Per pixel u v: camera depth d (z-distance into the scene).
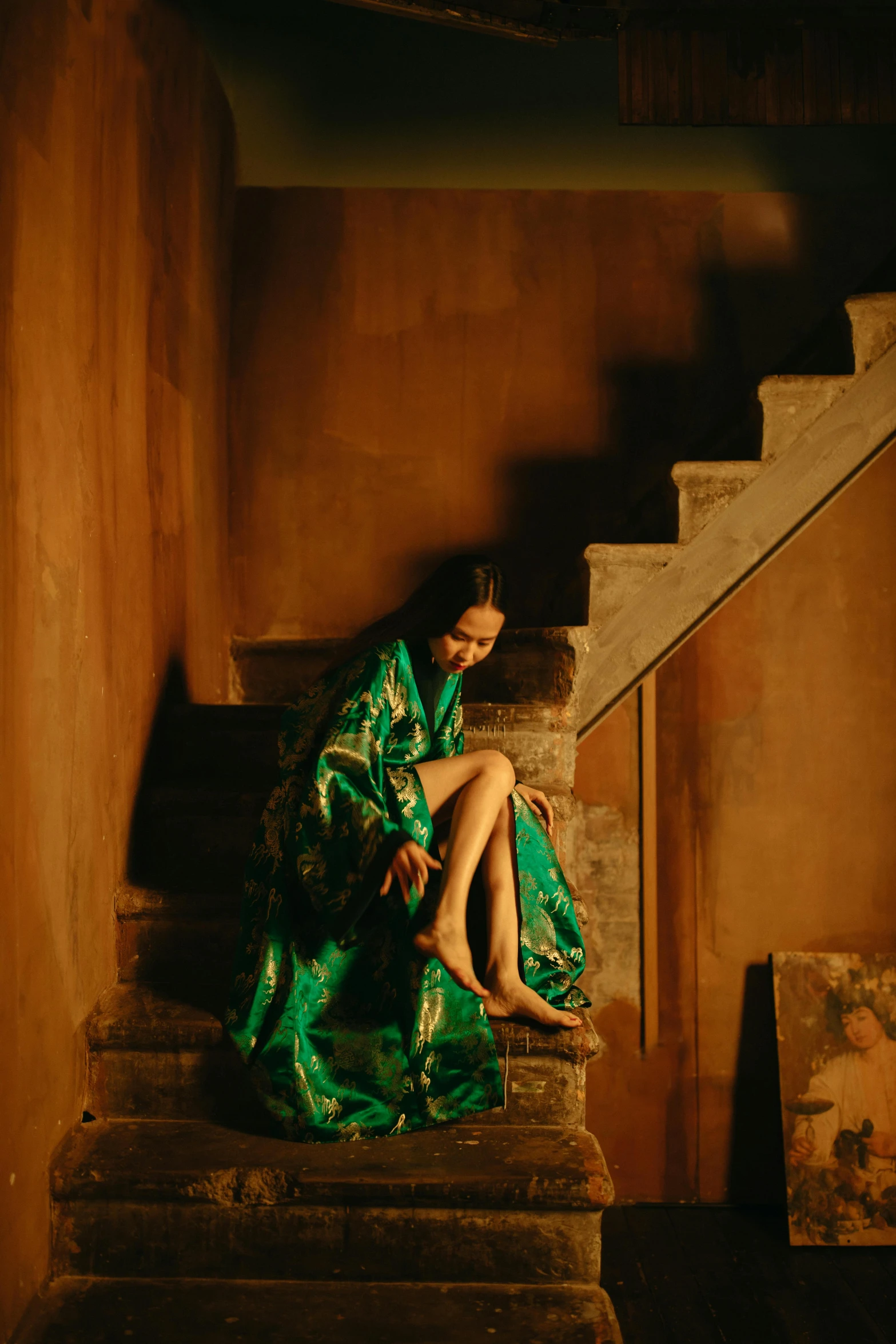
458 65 3.71
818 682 3.20
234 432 3.63
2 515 1.47
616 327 3.69
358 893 1.63
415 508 3.66
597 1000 3.18
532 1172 1.61
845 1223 2.89
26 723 1.56
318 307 3.66
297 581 3.64
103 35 2.07
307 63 3.68
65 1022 1.73
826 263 3.69
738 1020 3.17
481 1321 1.50
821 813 3.20
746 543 2.85
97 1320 1.50
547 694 2.77
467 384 3.68
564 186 3.71
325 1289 1.59
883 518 3.20
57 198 1.77
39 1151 1.59
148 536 2.42
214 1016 1.85
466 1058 1.78
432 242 3.69
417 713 1.85
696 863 3.20
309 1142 1.71
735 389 3.68
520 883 1.87
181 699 2.79
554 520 3.66
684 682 3.21
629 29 2.77
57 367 1.75
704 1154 3.14
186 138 2.88
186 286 2.89
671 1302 2.47
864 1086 3.05
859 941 3.18
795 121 2.79
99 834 1.99
